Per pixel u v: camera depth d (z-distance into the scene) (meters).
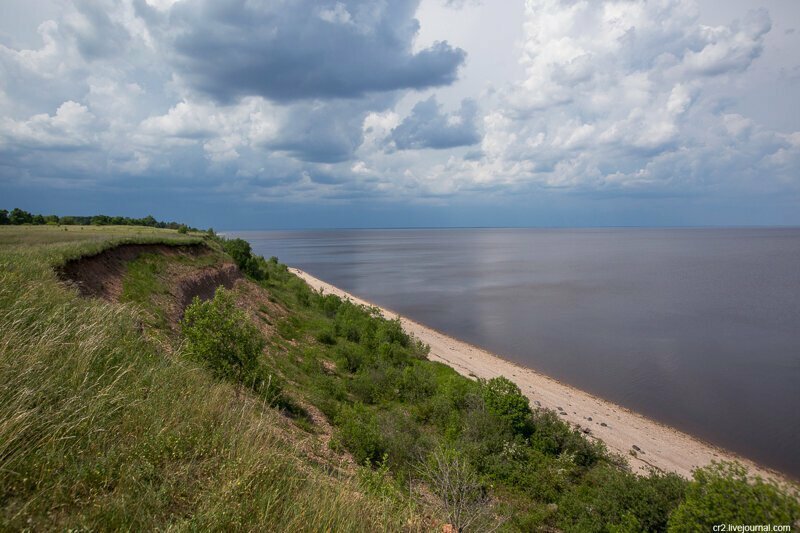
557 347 36.81
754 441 20.75
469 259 137.12
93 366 6.57
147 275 22.83
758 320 47.38
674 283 77.62
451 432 15.28
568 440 15.82
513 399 16.83
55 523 3.60
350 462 10.82
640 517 10.07
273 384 12.73
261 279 44.44
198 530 3.93
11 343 5.97
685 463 18.05
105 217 73.75
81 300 10.44
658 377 29.50
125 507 3.91
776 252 163.00
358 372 21.91
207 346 11.29
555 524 10.80
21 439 4.40
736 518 7.22
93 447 4.72
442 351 33.16
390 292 68.44
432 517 7.63
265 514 4.40
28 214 60.69
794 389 27.38
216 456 5.27
